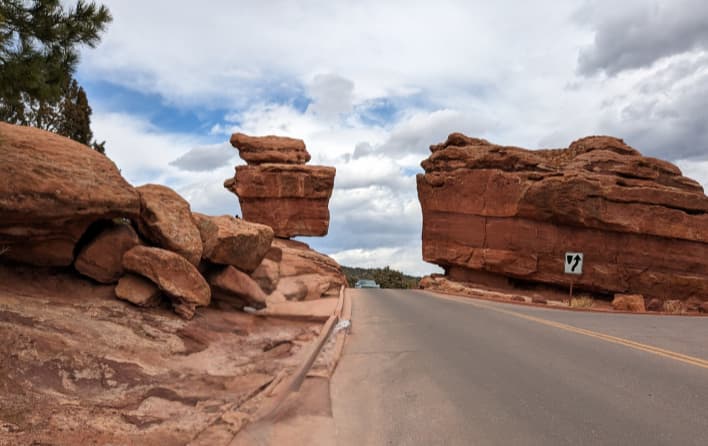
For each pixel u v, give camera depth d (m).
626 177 32.81
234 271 13.85
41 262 9.55
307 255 30.52
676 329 11.80
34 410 4.34
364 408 5.38
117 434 4.13
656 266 30.64
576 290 32.03
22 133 9.22
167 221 11.32
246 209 41.84
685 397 5.63
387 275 68.50
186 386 6.19
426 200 36.47
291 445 4.21
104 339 7.14
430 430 4.61
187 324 9.86
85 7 9.21
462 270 35.53
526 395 5.76
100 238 10.21
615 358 7.91
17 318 6.63
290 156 42.91
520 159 33.16
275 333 11.19
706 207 31.55
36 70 8.59
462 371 7.06
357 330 11.84
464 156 35.06
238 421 4.67
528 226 31.59
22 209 8.36
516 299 26.28
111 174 10.34
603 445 4.18
